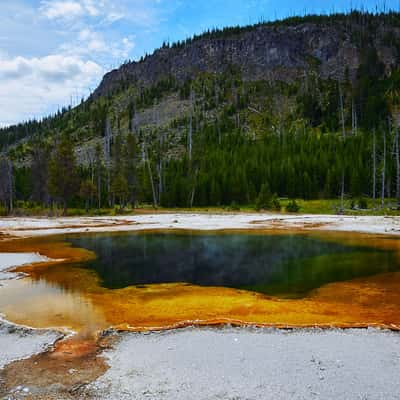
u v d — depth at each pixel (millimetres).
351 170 80438
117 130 160125
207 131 128500
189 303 14203
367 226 40219
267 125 135000
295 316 12352
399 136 82812
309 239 31641
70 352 9516
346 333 10469
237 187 81750
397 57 163375
